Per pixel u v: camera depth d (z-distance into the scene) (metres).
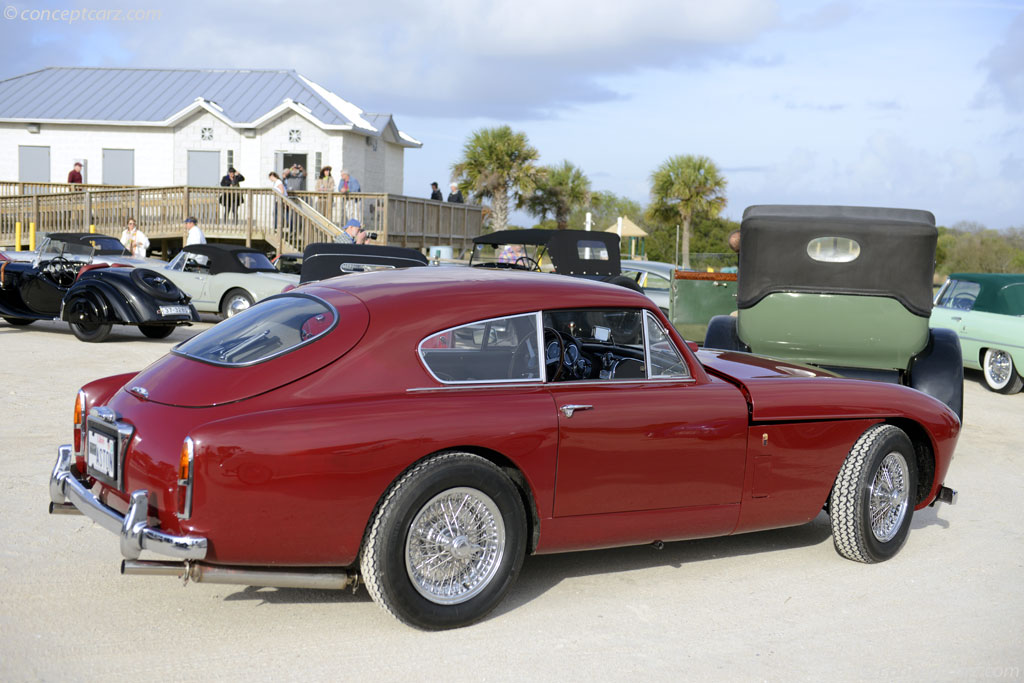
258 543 3.77
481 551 4.22
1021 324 12.18
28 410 8.38
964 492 7.08
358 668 3.75
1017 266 35.06
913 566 5.34
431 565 4.09
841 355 7.26
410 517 3.96
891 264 6.80
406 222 24.41
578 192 38.88
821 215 7.02
